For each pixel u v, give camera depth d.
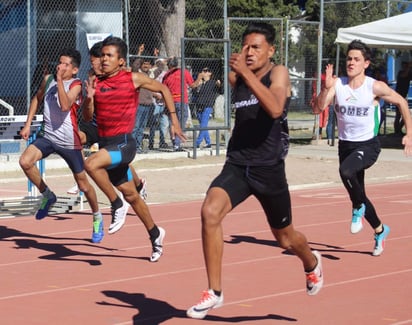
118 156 11.41
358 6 40.81
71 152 12.88
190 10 41.06
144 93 26.44
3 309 9.48
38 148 12.91
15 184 21.75
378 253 12.88
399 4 43.09
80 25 29.38
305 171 25.27
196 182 22.50
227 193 8.16
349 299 10.05
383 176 24.47
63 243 13.78
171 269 11.77
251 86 7.72
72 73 12.87
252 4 47.38
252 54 8.21
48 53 29.27
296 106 39.09
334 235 14.77
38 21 29.12
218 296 7.97
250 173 8.23
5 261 12.30
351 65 12.22
